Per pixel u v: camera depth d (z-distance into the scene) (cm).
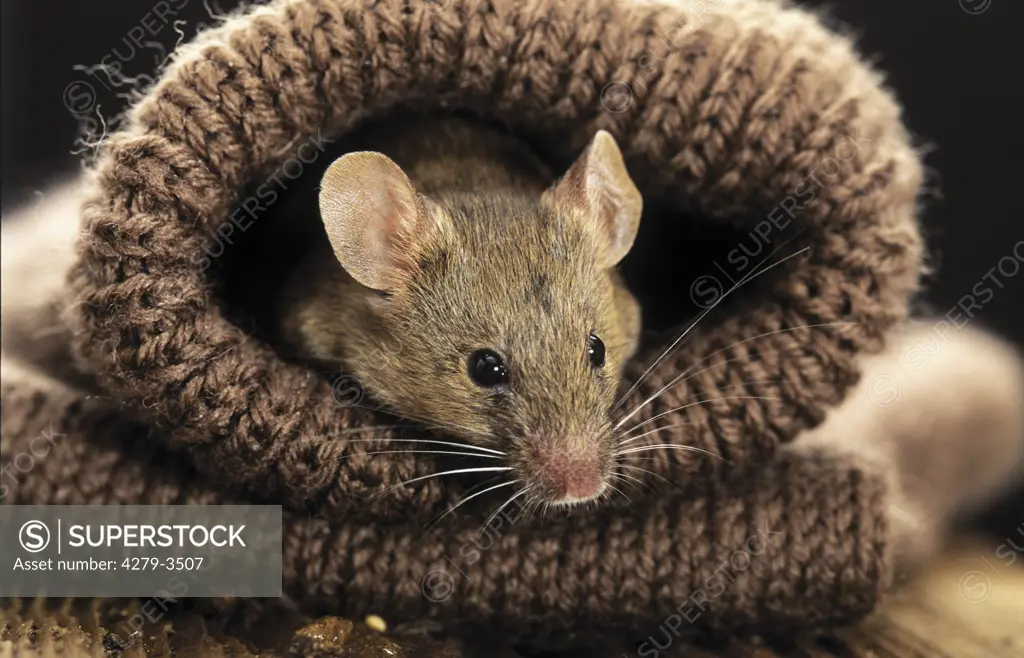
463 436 28
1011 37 35
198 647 27
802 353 27
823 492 27
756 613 27
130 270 26
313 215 29
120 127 27
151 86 27
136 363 26
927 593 30
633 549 27
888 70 36
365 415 27
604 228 28
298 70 27
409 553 27
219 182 26
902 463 32
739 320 27
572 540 27
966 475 32
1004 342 34
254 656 27
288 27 27
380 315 28
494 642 28
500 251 28
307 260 29
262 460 27
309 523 27
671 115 27
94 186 27
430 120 29
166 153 26
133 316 26
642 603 27
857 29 35
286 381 27
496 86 27
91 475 27
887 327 27
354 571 27
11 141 36
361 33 27
